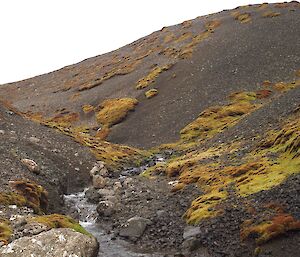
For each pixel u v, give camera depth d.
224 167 49.28
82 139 76.88
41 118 133.88
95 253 25.70
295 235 28.48
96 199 49.22
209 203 38.12
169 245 33.41
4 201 34.50
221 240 31.50
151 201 45.47
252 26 151.50
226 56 129.75
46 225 29.97
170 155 75.94
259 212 32.81
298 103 64.06
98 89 150.25
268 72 114.38
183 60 142.50
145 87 131.00
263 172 41.53
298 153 41.59
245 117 77.31
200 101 107.19
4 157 48.06
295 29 138.12
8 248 23.89
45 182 46.84
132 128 103.75
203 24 184.12
